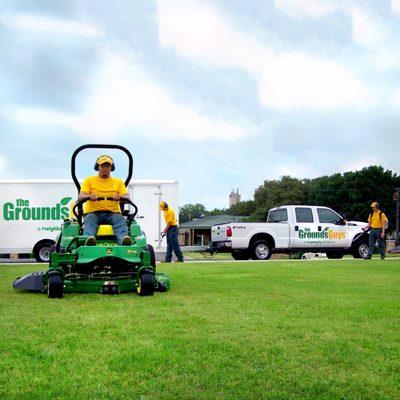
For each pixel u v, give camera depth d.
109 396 3.85
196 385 4.07
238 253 23.84
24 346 5.13
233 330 5.88
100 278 9.02
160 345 5.18
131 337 5.52
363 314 6.87
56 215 23.28
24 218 23.12
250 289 9.57
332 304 7.70
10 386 4.03
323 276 12.21
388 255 27.39
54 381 4.15
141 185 23.80
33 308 7.31
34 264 19.66
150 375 4.30
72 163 10.27
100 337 5.52
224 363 4.62
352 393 3.95
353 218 68.81
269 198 82.62
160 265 16.58
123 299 8.20
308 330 5.90
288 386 4.07
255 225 22.69
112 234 9.48
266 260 21.06
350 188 69.06
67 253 8.71
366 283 10.64
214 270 14.09
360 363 4.67
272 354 4.93
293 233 22.95
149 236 23.77
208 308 7.31
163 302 7.87
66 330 5.84
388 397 3.88
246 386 4.06
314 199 75.31
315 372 4.41
